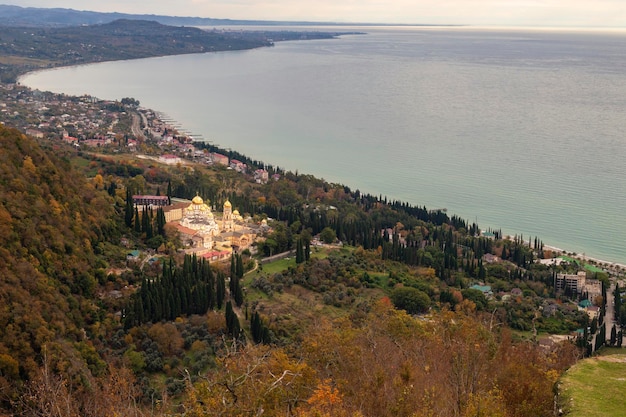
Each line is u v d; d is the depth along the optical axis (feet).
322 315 509.35
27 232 446.60
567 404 200.64
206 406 200.03
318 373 285.23
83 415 263.08
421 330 344.90
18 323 351.87
